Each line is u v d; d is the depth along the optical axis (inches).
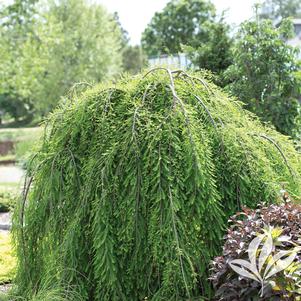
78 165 149.9
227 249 116.0
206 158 136.1
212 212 136.2
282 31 284.8
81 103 152.4
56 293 135.7
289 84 277.7
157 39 1491.1
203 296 138.4
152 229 132.8
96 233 135.6
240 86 282.5
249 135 152.6
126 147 139.3
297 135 277.0
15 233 165.2
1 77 705.6
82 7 1016.9
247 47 280.5
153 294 138.9
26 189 164.2
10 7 721.6
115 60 1109.7
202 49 329.4
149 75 155.0
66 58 989.2
